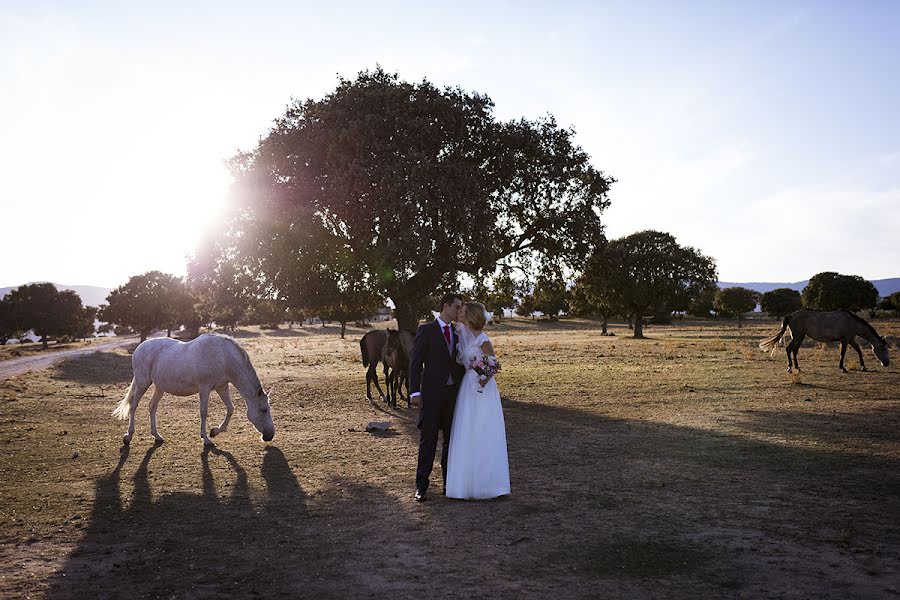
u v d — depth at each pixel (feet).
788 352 65.98
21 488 22.26
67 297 320.70
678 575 13.43
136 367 31.12
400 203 49.26
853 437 29.53
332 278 58.75
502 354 107.34
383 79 61.67
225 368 30.12
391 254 51.11
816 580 13.02
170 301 287.28
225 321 80.64
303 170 55.31
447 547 15.53
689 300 180.14
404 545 15.76
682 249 177.68
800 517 17.57
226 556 15.20
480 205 53.88
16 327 309.01
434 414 20.35
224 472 24.68
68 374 75.51
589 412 40.55
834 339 64.59
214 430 30.86
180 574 14.05
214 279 58.18
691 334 194.80
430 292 61.46
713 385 53.67
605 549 15.17
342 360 103.30
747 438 29.91
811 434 30.45
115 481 23.27
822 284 306.96
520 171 60.03
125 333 509.35
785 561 14.17
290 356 117.08
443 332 20.72
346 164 52.75
